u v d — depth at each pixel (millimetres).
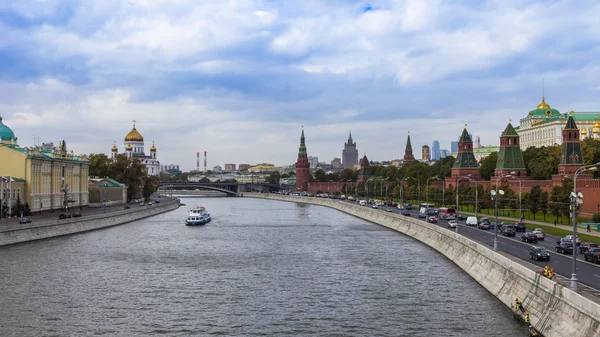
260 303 86188
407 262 121625
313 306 84125
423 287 95500
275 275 107812
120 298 88938
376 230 196625
